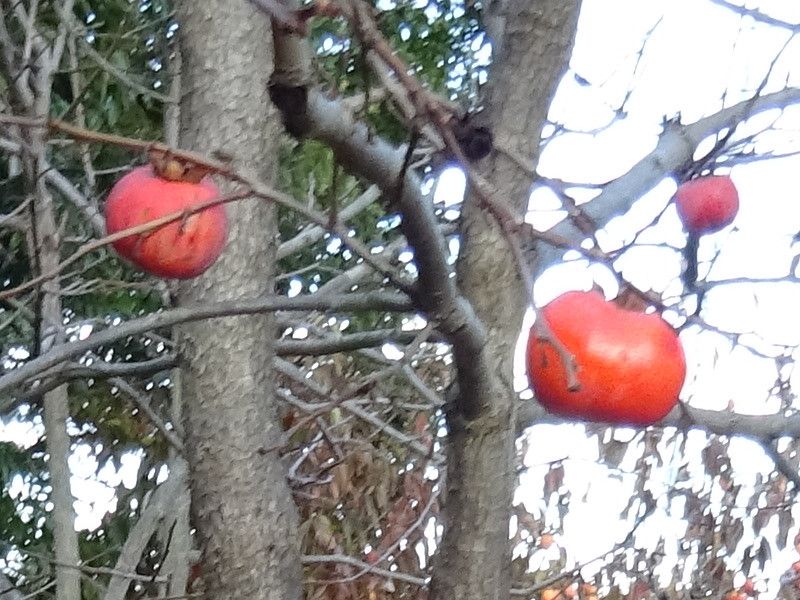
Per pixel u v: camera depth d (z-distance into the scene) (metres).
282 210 5.09
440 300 1.87
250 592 3.00
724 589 5.73
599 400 1.62
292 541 3.10
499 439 2.13
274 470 3.09
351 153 1.62
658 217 2.00
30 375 2.22
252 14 3.12
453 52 5.82
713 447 5.61
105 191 5.25
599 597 5.75
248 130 3.07
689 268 2.30
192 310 2.13
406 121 1.57
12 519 7.04
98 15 5.33
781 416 3.13
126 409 6.24
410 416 5.36
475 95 3.63
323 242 5.75
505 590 2.20
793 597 5.97
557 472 5.41
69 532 4.04
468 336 1.93
